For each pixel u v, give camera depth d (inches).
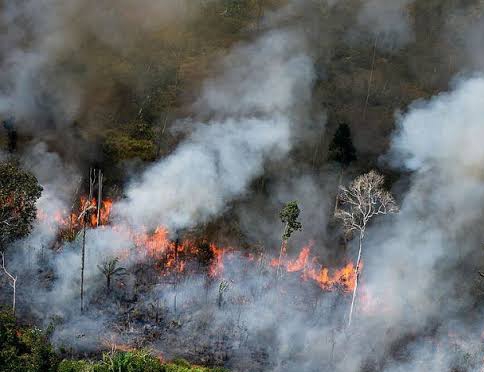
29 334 1531.7
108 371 1640.0
